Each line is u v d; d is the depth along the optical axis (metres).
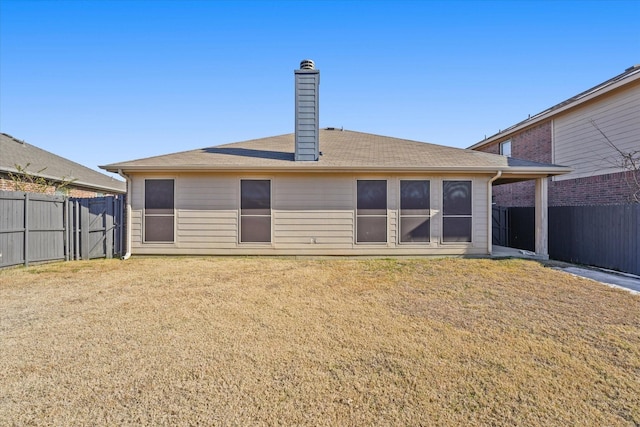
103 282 6.74
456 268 8.03
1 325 4.38
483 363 3.37
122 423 2.46
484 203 9.71
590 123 11.65
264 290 6.14
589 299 5.57
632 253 7.71
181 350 3.65
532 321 4.55
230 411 2.61
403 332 4.16
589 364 3.35
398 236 9.68
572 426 2.44
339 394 2.84
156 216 9.70
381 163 9.45
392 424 2.47
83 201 9.88
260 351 3.63
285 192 9.70
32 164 14.21
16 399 2.74
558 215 10.21
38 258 8.79
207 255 9.71
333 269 7.99
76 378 3.07
